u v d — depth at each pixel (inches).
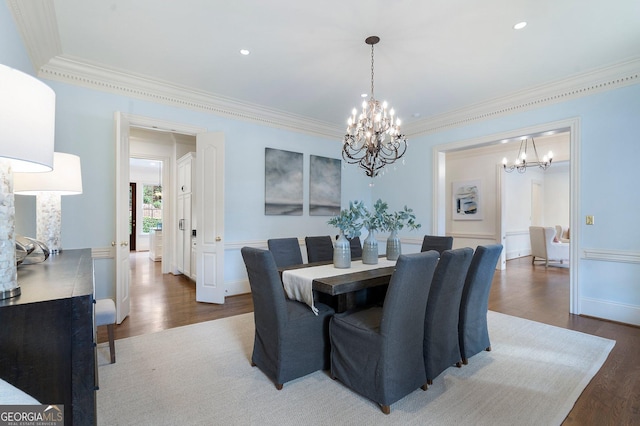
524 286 197.8
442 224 194.4
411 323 76.0
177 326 126.0
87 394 41.6
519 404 74.1
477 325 98.6
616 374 87.7
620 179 128.2
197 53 119.0
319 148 213.5
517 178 322.7
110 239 136.5
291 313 87.3
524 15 94.6
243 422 67.4
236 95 162.1
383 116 117.9
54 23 99.2
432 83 144.6
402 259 69.6
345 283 84.9
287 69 132.0
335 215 219.6
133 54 119.7
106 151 136.0
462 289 90.9
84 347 41.4
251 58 122.6
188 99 157.2
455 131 184.5
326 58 122.3
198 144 164.4
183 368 91.2
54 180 84.9
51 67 122.3
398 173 215.0
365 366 75.5
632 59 121.0
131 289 189.0
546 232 269.7
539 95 148.8
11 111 37.7
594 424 67.0
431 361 82.4
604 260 132.5
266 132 188.1
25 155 39.0
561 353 101.4
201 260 162.6
